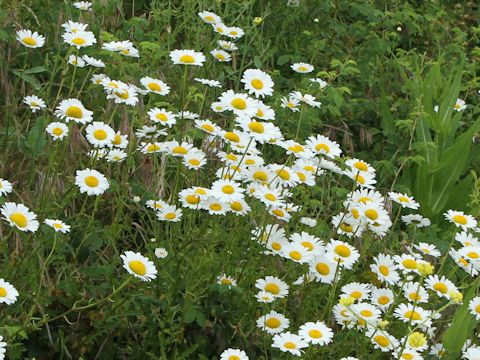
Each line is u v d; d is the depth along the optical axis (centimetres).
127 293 328
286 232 402
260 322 335
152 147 392
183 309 332
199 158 385
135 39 538
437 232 526
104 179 341
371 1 688
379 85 612
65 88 472
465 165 547
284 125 514
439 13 717
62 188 393
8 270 323
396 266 367
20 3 480
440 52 682
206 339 343
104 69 480
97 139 358
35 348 323
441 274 418
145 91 417
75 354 329
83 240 352
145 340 336
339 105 520
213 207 354
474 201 498
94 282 368
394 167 532
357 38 646
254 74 392
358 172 390
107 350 335
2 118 436
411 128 540
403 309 347
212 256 368
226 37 579
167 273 341
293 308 376
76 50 431
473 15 786
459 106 567
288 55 575
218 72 538
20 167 404
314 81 526
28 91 460
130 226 398
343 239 403
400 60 623
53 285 347
